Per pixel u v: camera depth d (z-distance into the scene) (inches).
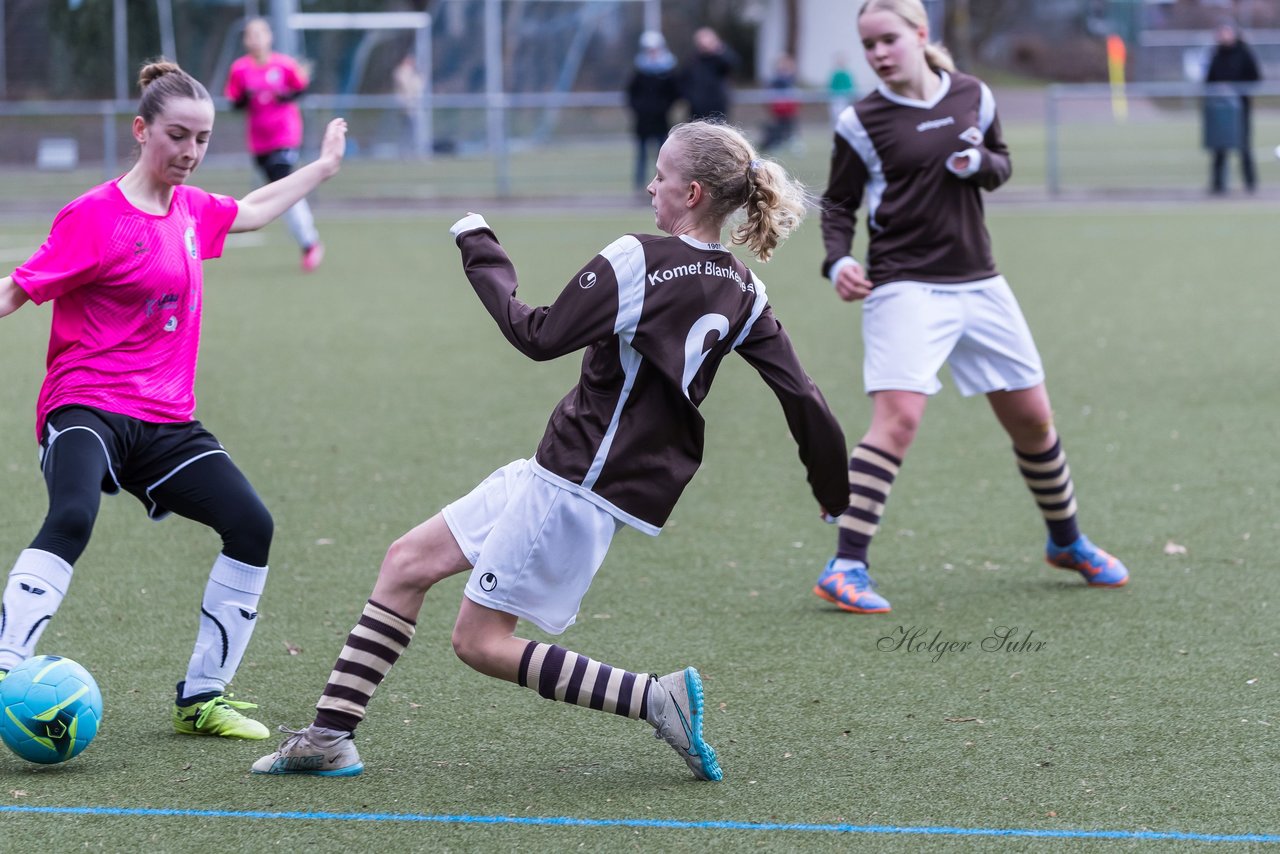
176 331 595.8
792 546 903.1
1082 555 814.5
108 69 3782.0
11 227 2588.6
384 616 559.5
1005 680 675.4
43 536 564.4
